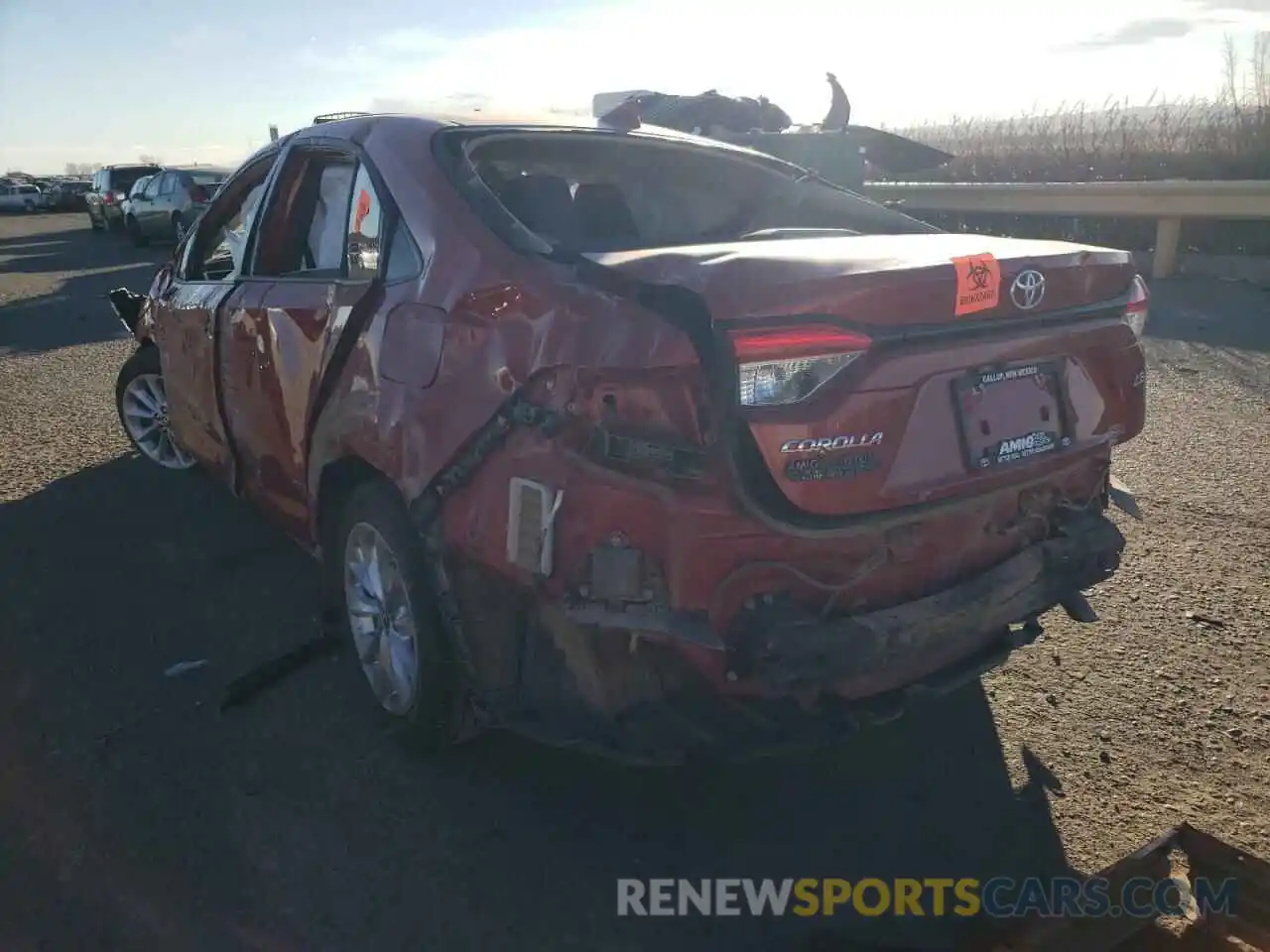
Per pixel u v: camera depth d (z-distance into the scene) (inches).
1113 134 533.6
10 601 164.2
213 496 209.6
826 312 94.3
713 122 418.3
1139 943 95.1
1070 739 130.5
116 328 409.1
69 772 122.4
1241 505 202.1
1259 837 112.4
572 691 103.0
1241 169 485.1
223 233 181.0
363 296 124.5
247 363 150.6
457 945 98.3
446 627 109.9
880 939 98.4
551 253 107.3
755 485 93.1
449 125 138.4
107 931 98.5
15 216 1659.7
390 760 125.7
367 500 123.2
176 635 154.2
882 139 425.1
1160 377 296.2
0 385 306.2
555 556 98.7
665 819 116.9
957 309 102.0
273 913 101.5
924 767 125.9
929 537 105.8
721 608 97.7
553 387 99.2
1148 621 159.0
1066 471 116.5
